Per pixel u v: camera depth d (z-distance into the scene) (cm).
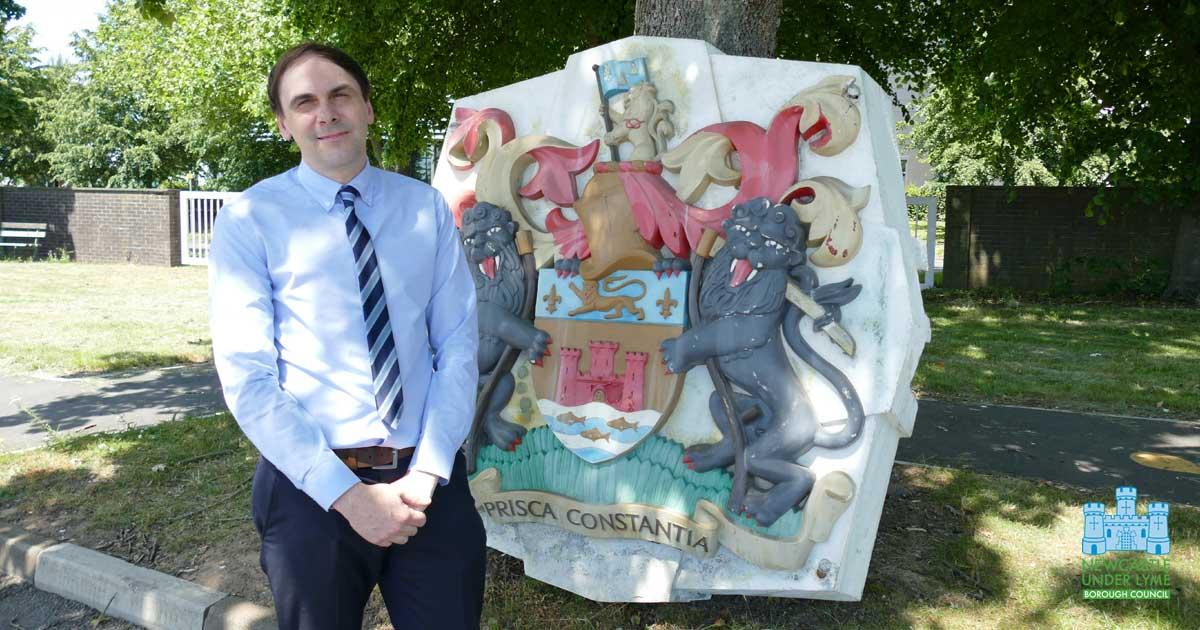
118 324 1063
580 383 345
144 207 1977
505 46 1045
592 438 339
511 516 354
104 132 3366
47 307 1212
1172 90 1173
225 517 427
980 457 540
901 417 312
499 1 985
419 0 936
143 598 351
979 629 311
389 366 204
